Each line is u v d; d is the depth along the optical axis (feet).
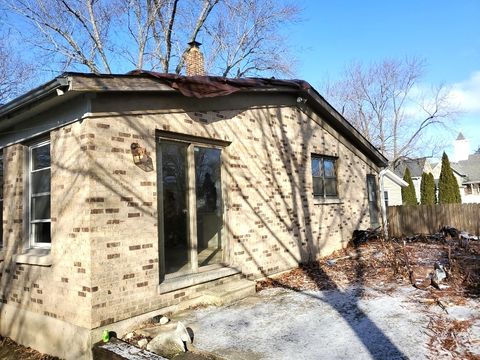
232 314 19.49
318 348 14.88
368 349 14.47
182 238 22.08
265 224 28.25
